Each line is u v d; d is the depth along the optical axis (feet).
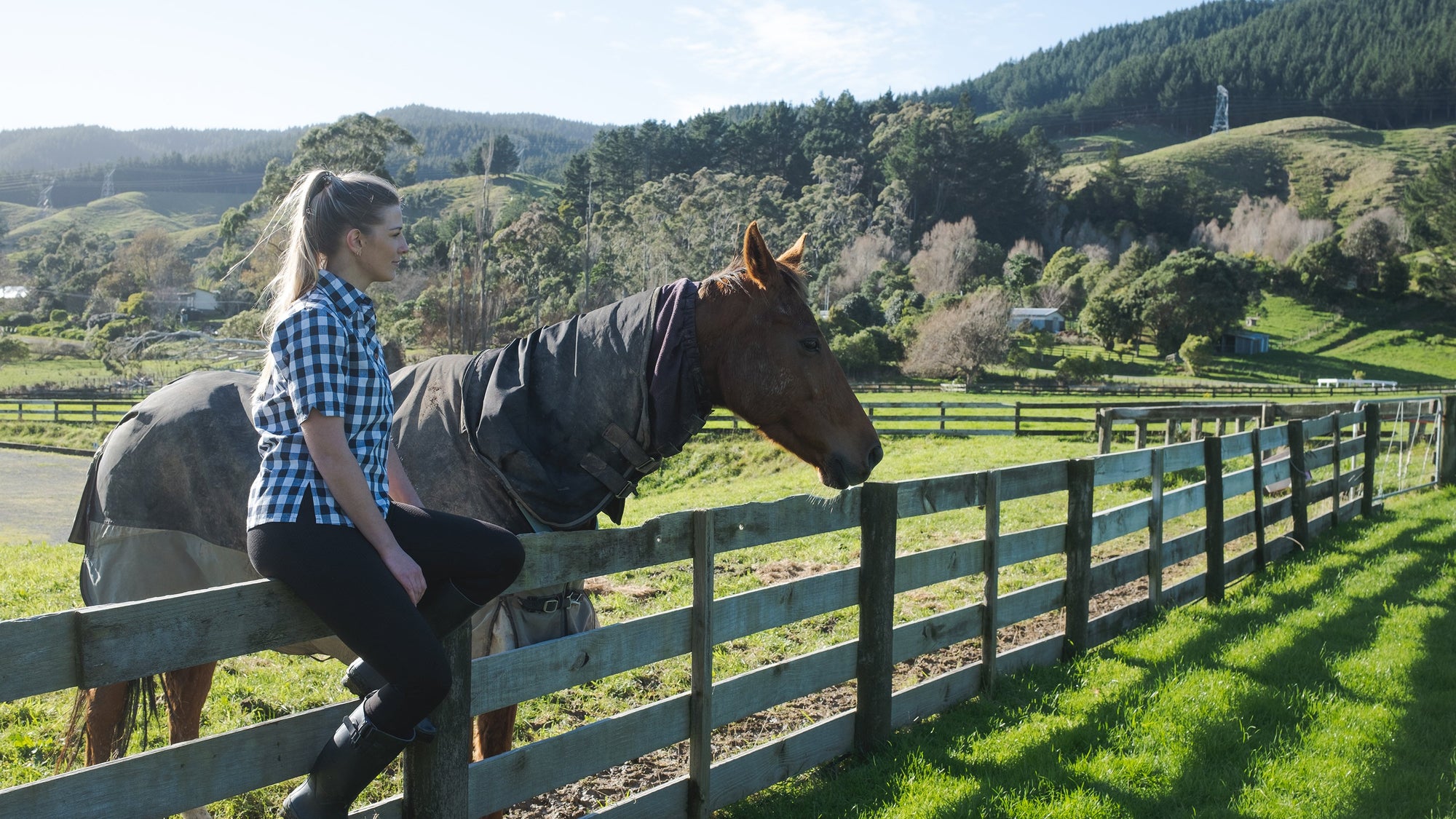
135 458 8.84
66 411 96.78
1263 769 12.28
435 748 7.48
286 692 14.65
